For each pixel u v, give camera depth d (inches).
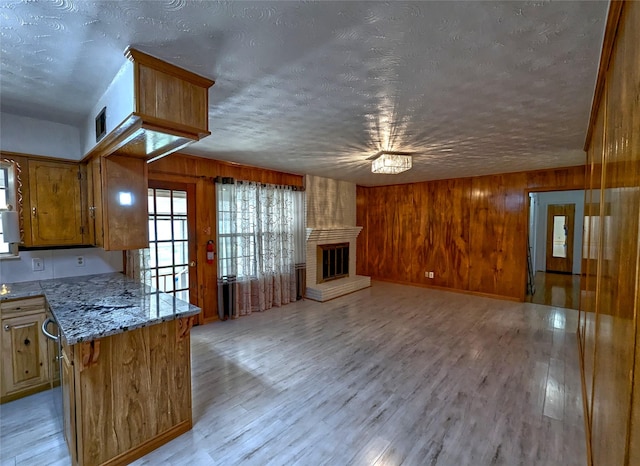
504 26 53.7
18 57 65.1
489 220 226.5
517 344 144.4
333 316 185.6
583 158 162.4
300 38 57.8
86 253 127.6
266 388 107.0
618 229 44.6
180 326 83.4
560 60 64.8
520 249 214.8
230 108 93.2
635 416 31.2
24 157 105.5
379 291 247.8
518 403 98.4
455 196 241.9
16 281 112.6
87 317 76.5
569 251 335.0
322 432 85.3
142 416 77.2
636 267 31.9
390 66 68.2
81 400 68.3
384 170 155.4
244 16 51.4
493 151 146.8
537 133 117.3
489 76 72.6
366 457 76.4
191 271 166.2
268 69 69.8
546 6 48.2
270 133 118.5
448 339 150.4
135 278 136.8
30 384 102.7
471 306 205.9
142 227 103.6
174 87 69.4
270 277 201.0
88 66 69.2
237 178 185.6
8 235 102.3
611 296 49.4
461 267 240.8
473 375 116.0
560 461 74.9
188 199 164.2
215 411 94.3
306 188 224.8
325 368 121.3
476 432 85.2
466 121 104.0
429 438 82.9
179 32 56.1
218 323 173.5
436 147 139.1
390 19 52.0
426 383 110.4
